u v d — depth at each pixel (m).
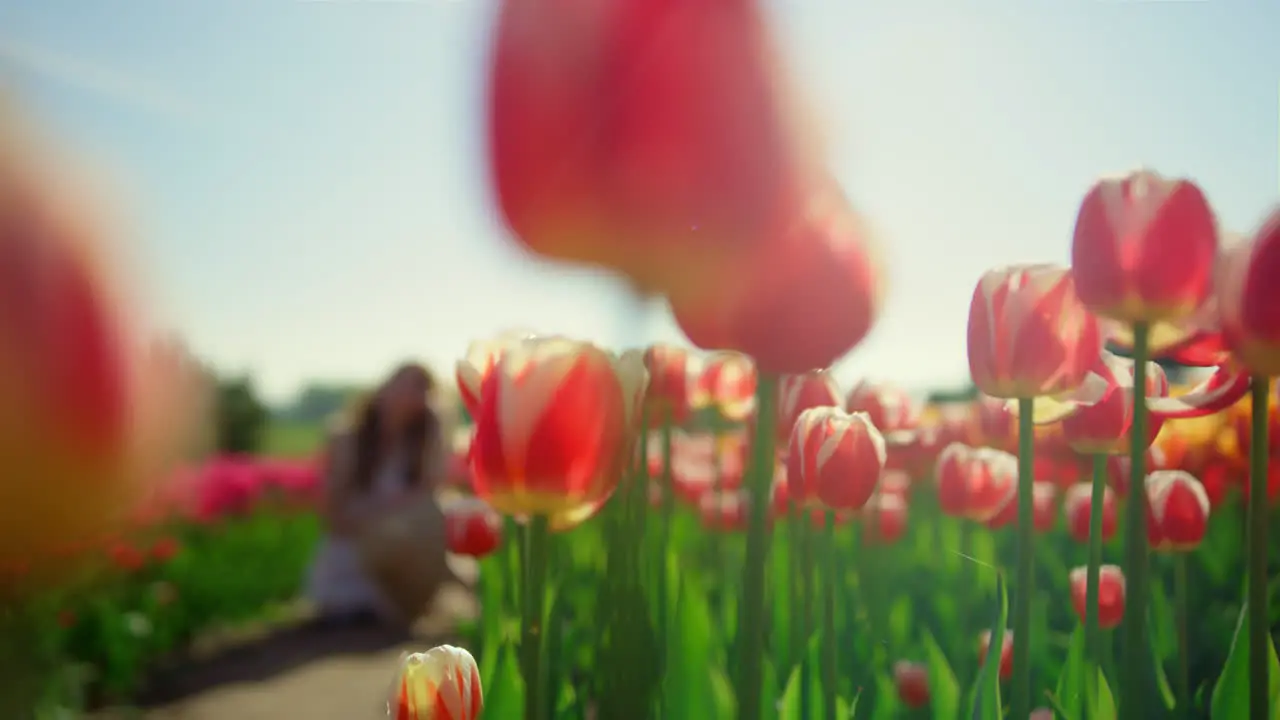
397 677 0.88
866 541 1.18
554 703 1.03
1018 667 0.76
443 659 0.88
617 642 0.97
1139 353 0.74
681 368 1.12
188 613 3.88
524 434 0.76
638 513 0.99
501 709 0.98
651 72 0.42
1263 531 0.74
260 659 3.48
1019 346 0.77
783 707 0.89
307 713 2.79
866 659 1.07
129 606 3.39
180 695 3.04
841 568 1.11
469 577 3.94
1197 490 1.00
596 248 0.43
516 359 0.77
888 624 1.19
